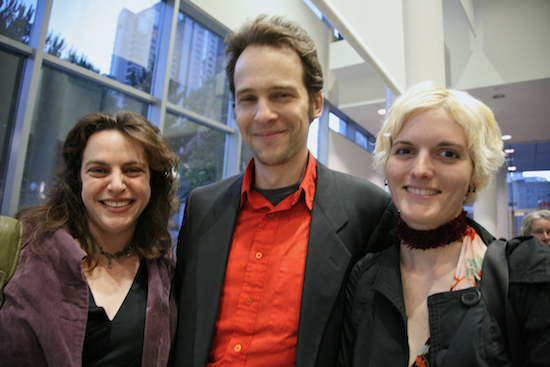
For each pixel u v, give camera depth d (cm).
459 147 82
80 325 98
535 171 906
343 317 105
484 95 527
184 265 131
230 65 124
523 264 72
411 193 88
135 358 107
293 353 101
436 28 191
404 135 88
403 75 193
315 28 661
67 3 327
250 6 512
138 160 114
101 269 115
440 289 85
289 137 112
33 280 96
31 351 92
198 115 467
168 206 132
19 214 115
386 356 82
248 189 126
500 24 487
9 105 293
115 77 373
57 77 326
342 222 115
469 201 91
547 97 528
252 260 114
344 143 827
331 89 747
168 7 412
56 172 117
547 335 64
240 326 106
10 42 285
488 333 69
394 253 99
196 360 103
